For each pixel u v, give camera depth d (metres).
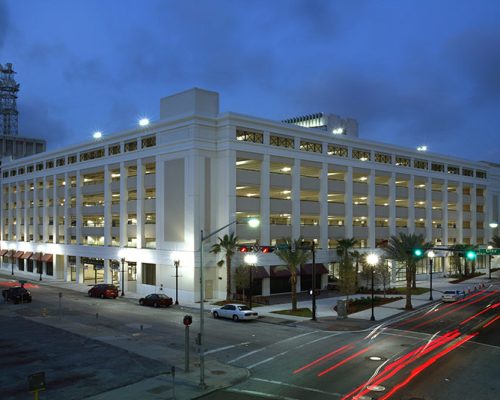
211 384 24.31
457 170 90.25
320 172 65.94
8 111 128.75
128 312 47.12
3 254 97.38
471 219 93.75
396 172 76.62
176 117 57.03
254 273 56.88
